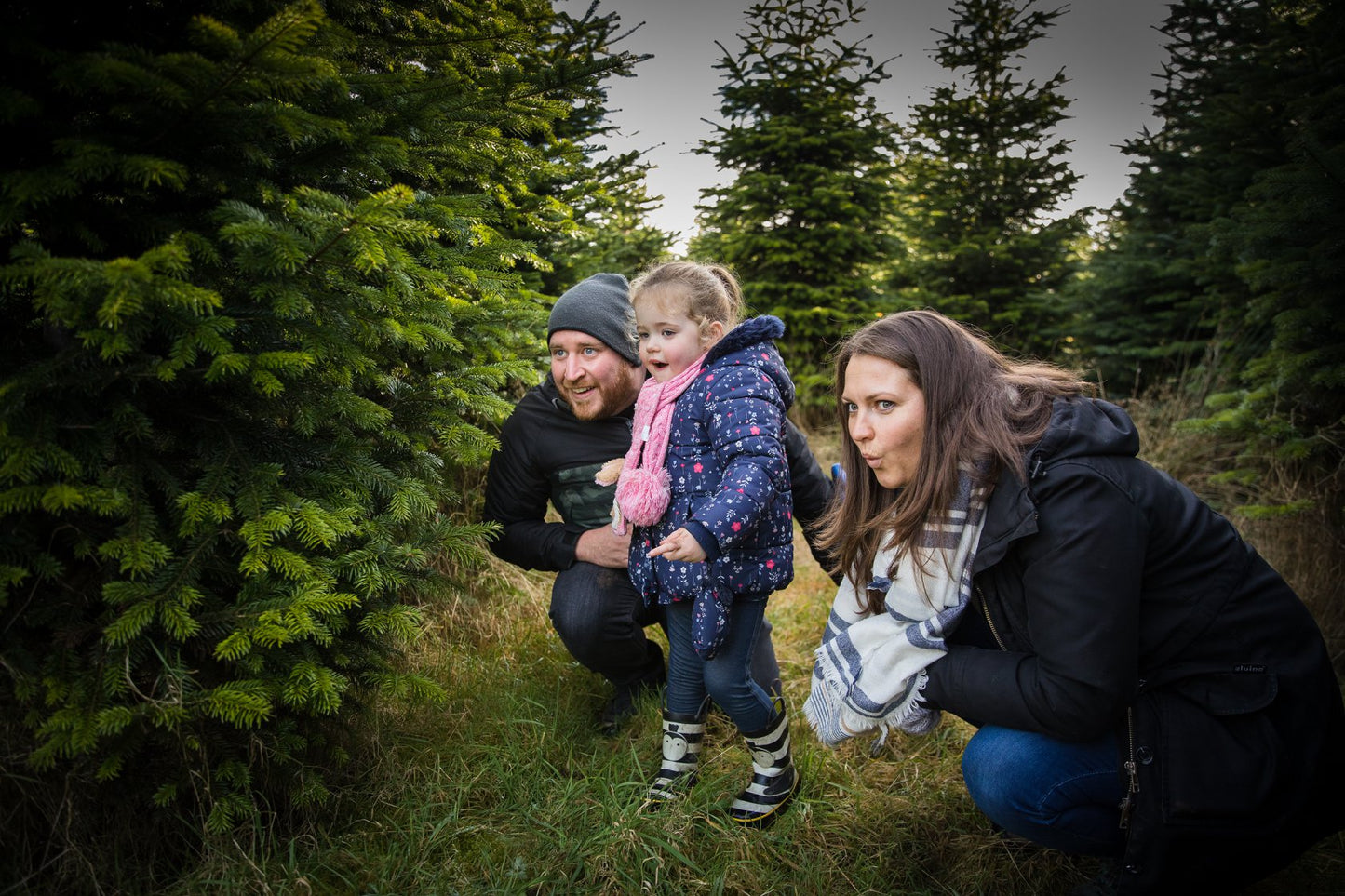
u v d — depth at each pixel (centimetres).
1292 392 347
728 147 709
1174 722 136
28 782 138
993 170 692
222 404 158
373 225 140
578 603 212
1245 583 139
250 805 146
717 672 177
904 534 147
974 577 147
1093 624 130
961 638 161
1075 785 144
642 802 179
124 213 141
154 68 123
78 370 132
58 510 120
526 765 191
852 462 164
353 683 176
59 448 124
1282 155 415
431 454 198
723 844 171
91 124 139
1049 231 688
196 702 133
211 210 149
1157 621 138
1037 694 136
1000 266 687
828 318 684
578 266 400
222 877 147
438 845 166
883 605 164
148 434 135
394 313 169
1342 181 282
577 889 157
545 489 229
